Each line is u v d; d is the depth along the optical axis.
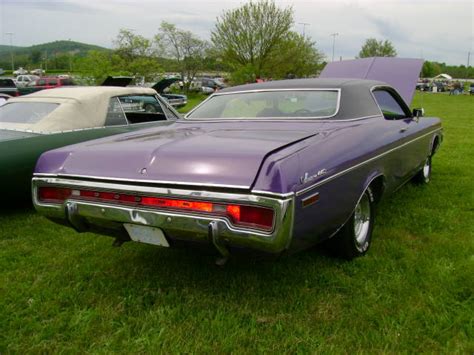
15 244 3.56
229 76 35.03
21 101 5.03
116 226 2.45
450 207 4.34
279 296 2.62
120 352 2.15
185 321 2.39
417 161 4.42
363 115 3.33
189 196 2.13
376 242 3.43
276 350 2.13
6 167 3.92
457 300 2.55
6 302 2.63
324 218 2.37
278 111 3.29
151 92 5.86
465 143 8.86
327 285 2.75
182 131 3.05
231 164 2.09
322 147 2.43
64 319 2.43
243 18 34.00
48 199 2.64
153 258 3.21
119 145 2.57
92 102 4.95
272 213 1.99
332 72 7.48
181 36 34.72
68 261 3.21
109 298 2.67
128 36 27.92
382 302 2.53
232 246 2.13
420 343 2.16
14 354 2.15
